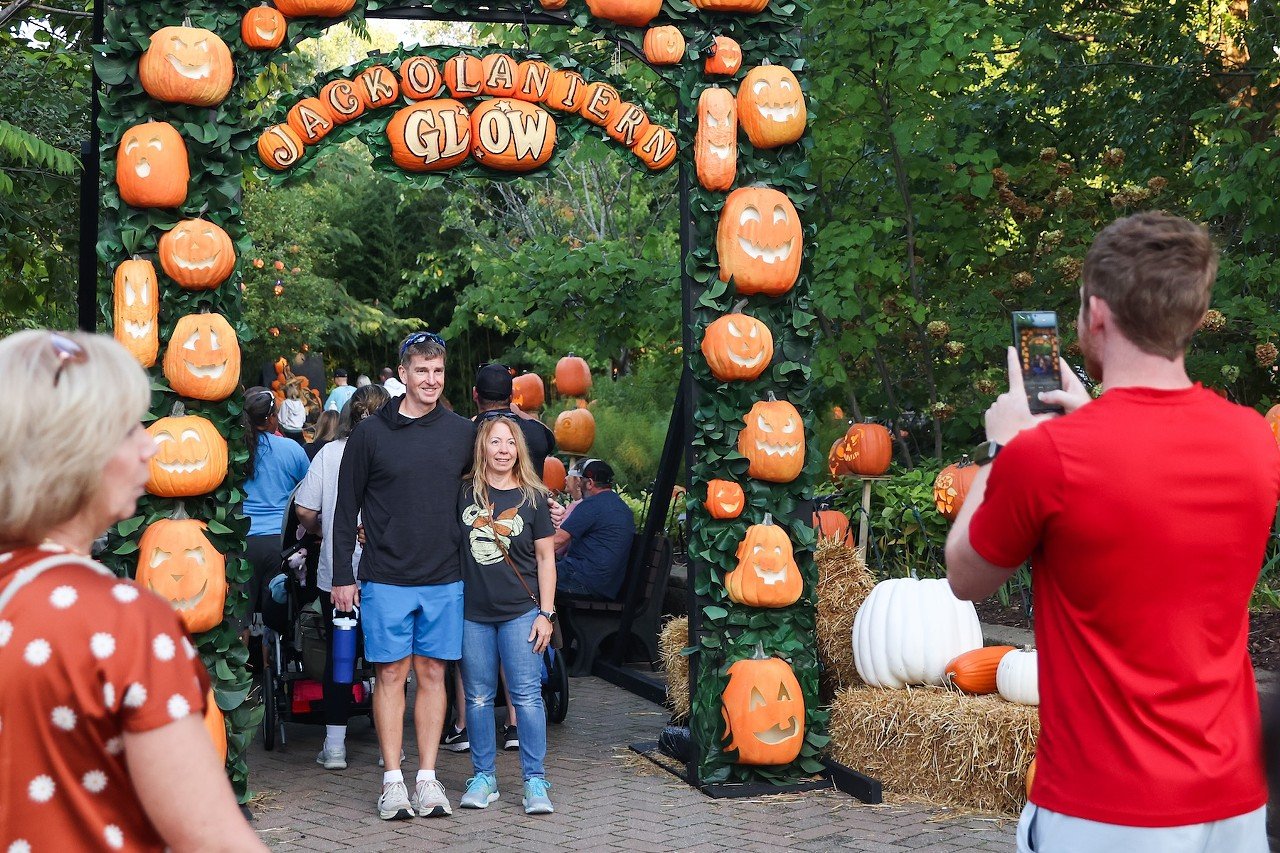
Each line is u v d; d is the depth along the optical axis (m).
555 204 19.06
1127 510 2.18
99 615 1.63
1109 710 2.20
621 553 8.48
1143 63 10.81
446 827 5.24
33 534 1.67
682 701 6.67
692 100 5.72
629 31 5.64
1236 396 10.51
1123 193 9.95
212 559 5.14
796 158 5.80
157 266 5.18
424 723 5.46
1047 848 2.24
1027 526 2.25
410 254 34.50
